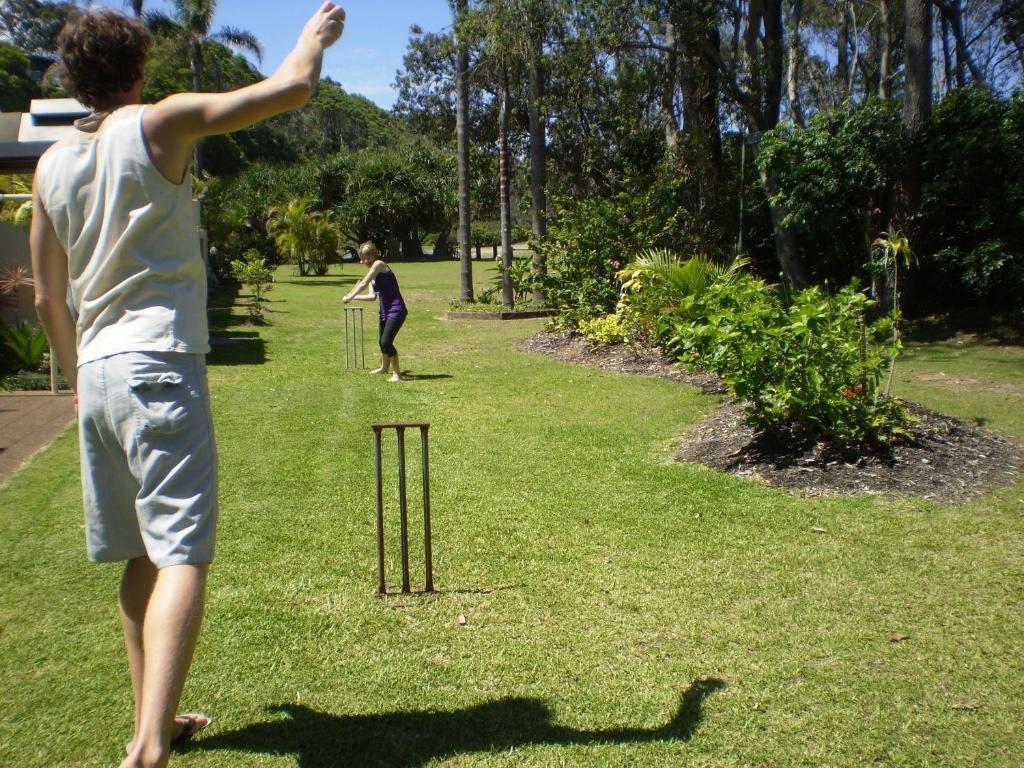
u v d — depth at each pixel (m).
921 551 4.67
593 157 19.77
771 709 3.08
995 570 4.39
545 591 4.14
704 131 16.83
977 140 14.03
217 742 2.85
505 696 3.17
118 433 2.34
